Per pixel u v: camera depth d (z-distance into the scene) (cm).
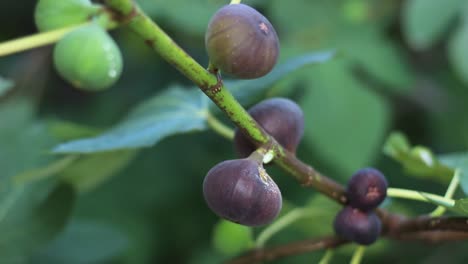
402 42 137
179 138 144
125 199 137
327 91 114
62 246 103
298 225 104
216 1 119
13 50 66
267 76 90
